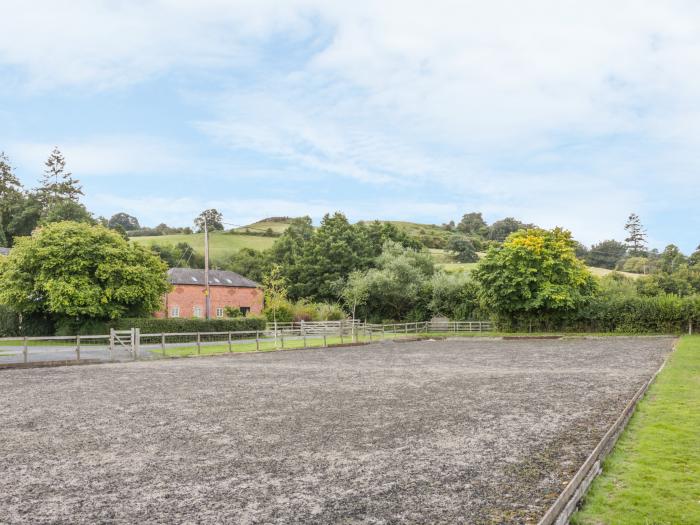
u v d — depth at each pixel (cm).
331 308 5769
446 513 589
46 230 3847
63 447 880
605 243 13188
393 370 1986
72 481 711
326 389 1495
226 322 4059
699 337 3641
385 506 612
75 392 1470
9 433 979
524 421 1042
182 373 1922
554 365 2091
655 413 1084
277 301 5309
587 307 4412
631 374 1745
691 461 767
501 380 1656
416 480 701
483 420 1057
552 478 700
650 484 675
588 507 604
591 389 1430
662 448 831
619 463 764
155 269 4197
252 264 8575
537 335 4234
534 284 4403
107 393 1446
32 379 1769
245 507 614
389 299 6075
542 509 595
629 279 7988
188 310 5941
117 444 896
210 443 896
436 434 946
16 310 3788
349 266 7106
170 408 1214
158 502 634
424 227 15475
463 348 3212
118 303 3884
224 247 10150
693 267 8181
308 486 683
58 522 580
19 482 709
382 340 4006
